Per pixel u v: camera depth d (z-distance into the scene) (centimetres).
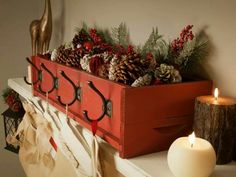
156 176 52
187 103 63
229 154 58
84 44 89
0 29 163
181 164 49
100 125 67
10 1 162
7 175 187
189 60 68
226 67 64
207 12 66
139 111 57
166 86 59
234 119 56
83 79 72
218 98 60
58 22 145
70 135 73
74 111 79
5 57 168
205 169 49
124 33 94
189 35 67
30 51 174
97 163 63
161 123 60
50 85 93
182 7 73
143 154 60
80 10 123
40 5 166
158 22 81
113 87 61
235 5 60
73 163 73
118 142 60
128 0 92
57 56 90
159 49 76
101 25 108
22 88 117
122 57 68
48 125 90
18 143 119
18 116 145
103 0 105
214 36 65
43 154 95
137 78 61
